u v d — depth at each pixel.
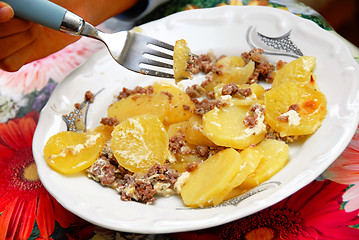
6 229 0.47
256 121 0.47
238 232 0.43
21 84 0.61
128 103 0.53
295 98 0.48
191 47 0.58
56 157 0.48
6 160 0.53
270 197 0.41
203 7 0.64
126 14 0.66
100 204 0.44
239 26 0.58
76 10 0.58
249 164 0.44
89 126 0.54
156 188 0.45
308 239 0.42
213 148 0.48
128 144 0.48
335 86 0.49
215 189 0.43
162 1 0.66
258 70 0.55
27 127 0.56
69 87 0.55
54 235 0.45
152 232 0.41
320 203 0.44
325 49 0.52
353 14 0.84
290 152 0.46
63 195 0.45
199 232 0.43
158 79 0.57
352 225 0.42
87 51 0.63
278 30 0.56
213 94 0.54
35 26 0.52
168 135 0.51
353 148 0.47
